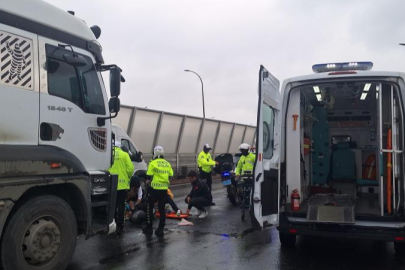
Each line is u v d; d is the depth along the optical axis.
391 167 5.50
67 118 4.82
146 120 15.51
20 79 4.31
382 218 5.38
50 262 4.45
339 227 5.46
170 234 7.38
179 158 18.30
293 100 6.12
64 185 4.71
